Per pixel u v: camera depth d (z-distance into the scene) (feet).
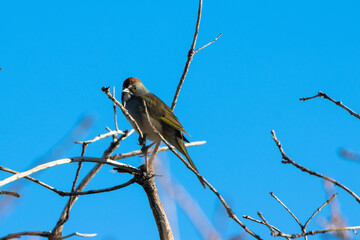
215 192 25.23
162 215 30.42
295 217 25.62
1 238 18.17
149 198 30.81
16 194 17.62
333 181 23.12
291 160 24.97
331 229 21.09
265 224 24.90
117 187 30.60
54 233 20.51
